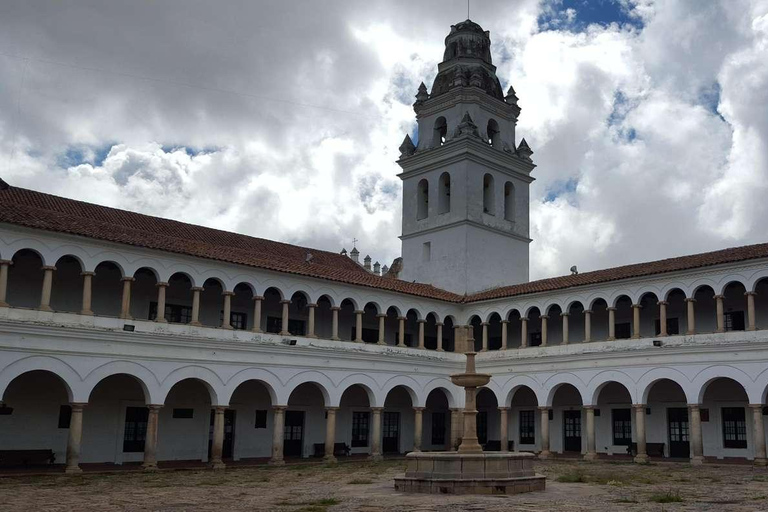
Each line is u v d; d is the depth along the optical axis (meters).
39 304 33.72
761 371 33.50
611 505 18.36
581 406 44.34
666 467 33.62
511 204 54.62
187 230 41.94
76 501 20.19
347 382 39.84
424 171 54.09
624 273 39.28
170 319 37.59
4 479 27.58
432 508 17.81
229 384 35.25
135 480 27.36
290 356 37.72
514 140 55.62
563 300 41.62
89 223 33.31
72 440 30.19
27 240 30.30
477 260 50.72
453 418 45.09
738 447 37.56
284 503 19.25
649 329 41.47
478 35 55.56
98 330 31.33
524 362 42.56
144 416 36.69
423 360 43.59
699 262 36.47
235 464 35.94
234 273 36.53
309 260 44.53
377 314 42.41
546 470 31.81
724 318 38.94
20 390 32.78
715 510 17.08
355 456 42.81
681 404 40.09
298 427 42.31
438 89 54.81
